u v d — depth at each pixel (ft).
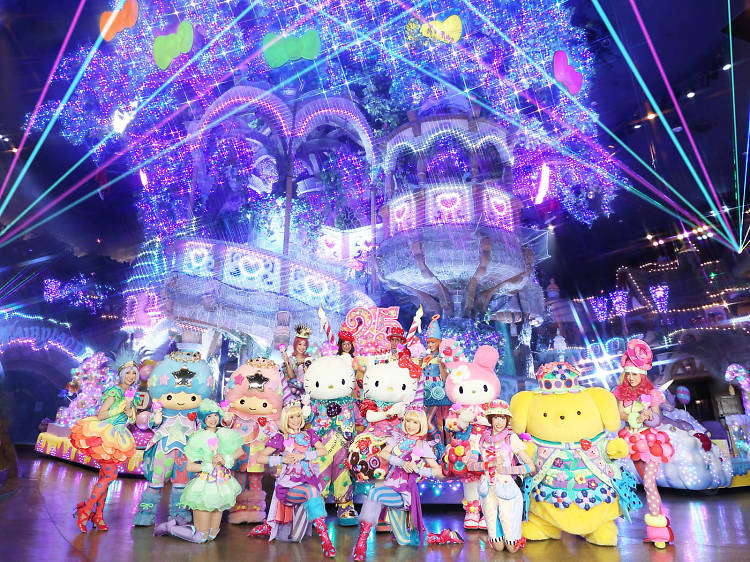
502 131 52.75
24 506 24.35
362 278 61.16
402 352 21.36
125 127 80.64
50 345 91.09
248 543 19.60
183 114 80.33
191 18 72.64
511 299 60.80
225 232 61.57
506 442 18.70
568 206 90.27
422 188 50.26
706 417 50.70
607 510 18.29
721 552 16.67
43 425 58.59
